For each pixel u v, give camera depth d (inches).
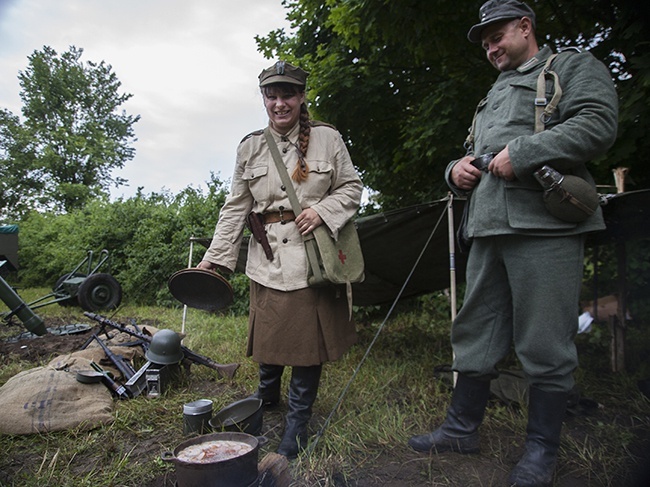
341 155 98.4
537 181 74.1
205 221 357.7
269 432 102.0
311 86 217.0
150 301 353.7
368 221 143.4
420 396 122.2
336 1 209.5
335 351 92.0
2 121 1234.0
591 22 166.9
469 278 87.0
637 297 168.6
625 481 78.4
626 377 135.9
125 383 125.5
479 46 185.0
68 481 82.4
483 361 84.8
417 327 233.1
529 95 77.9
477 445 88.4
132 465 88.5
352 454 90.3
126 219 414.3
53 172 1219.2
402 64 212.2
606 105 70.7
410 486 79.0
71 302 323.6
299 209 92.7
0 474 85.6
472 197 86.0
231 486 64.6
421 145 196.5
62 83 1310.3
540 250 75.1
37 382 111.0
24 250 547.5
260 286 95.8
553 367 75.4
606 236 139.3
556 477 80.3
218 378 142.1
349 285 91.7
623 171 128.3
